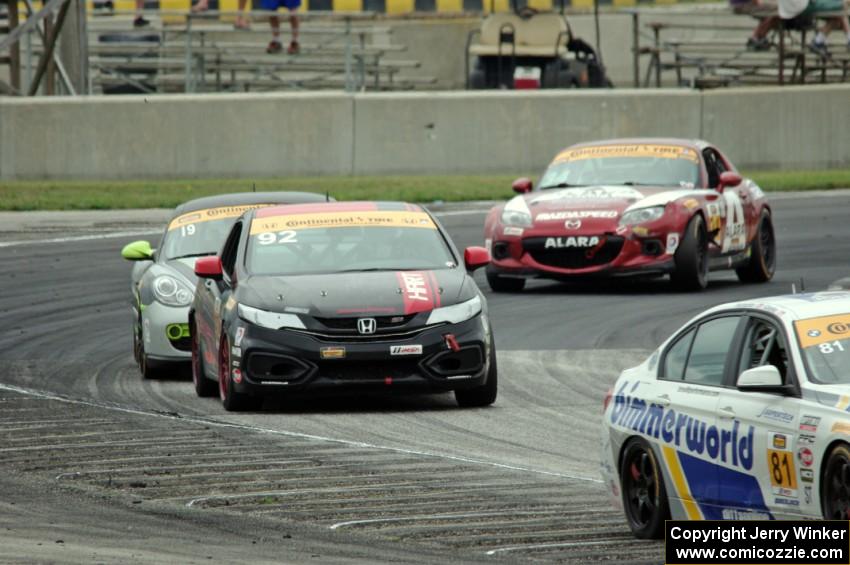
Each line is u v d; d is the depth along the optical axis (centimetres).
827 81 13212
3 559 2641
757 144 10988
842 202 9462
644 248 6397
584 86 12950
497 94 10850
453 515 3020
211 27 13700
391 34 15575
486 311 4353
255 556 2666
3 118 10556
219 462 3575
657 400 2847
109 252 7938
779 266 7338
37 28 12006
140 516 3030
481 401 4372
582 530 2895
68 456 3662
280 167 10700
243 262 4500
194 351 4744
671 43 13525
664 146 6925
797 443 2470
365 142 10769
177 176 10631
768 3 13238
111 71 13812
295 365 4169
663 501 2794
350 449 3744
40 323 6131
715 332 2819
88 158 10594
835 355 2566
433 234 4638
